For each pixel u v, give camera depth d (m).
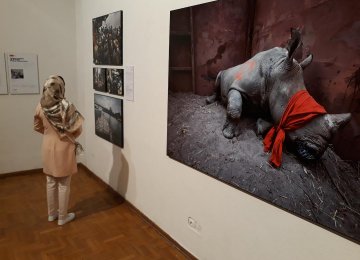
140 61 2.72
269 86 1.59
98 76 3.50
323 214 1.39
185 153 2.25
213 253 2.12
